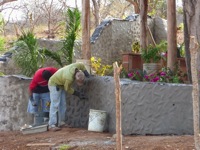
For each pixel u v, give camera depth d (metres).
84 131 9.49
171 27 12.27
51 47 15.38
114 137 8.41
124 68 14.54
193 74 5.55
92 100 9.95
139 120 8.84
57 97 9.85
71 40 12.99
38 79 10.05
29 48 12.95
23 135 9.54
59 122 10.05
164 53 15.14
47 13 27.42
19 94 10.55
